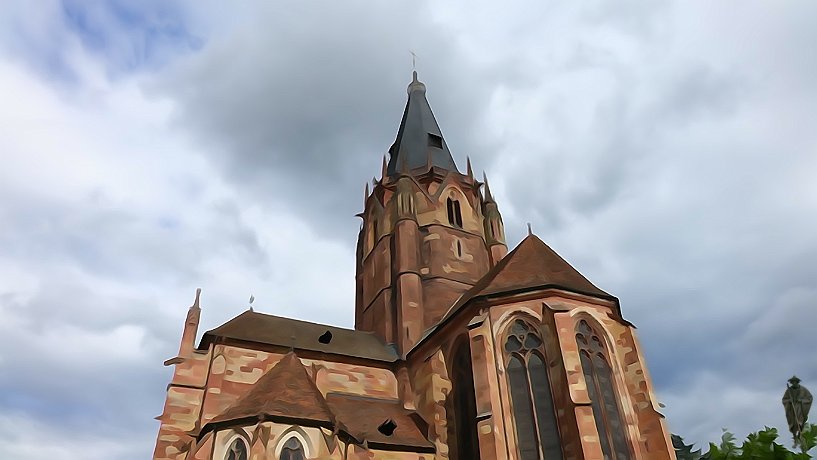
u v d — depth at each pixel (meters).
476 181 66.94
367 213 67.25
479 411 34.09
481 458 32.62
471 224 61.78
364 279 62.12
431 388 41.69
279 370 39.81
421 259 56.34
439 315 51.69
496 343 36.88
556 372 34.50
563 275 41.31
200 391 41.62
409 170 67.31
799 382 22.88
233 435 32.75
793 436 22.12
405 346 48.66
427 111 77.38
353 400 44.31
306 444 32.59
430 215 59.69
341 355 47.03
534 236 47.34
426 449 38.19
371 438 37.66
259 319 51.28
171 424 39.41
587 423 31.42
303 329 51.81
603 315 38.62
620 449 33.88
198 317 45.56
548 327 36.25
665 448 33.12
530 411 34.41
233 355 44.47
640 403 35.41
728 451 23.03
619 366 37.09
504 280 41.47
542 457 32.69
